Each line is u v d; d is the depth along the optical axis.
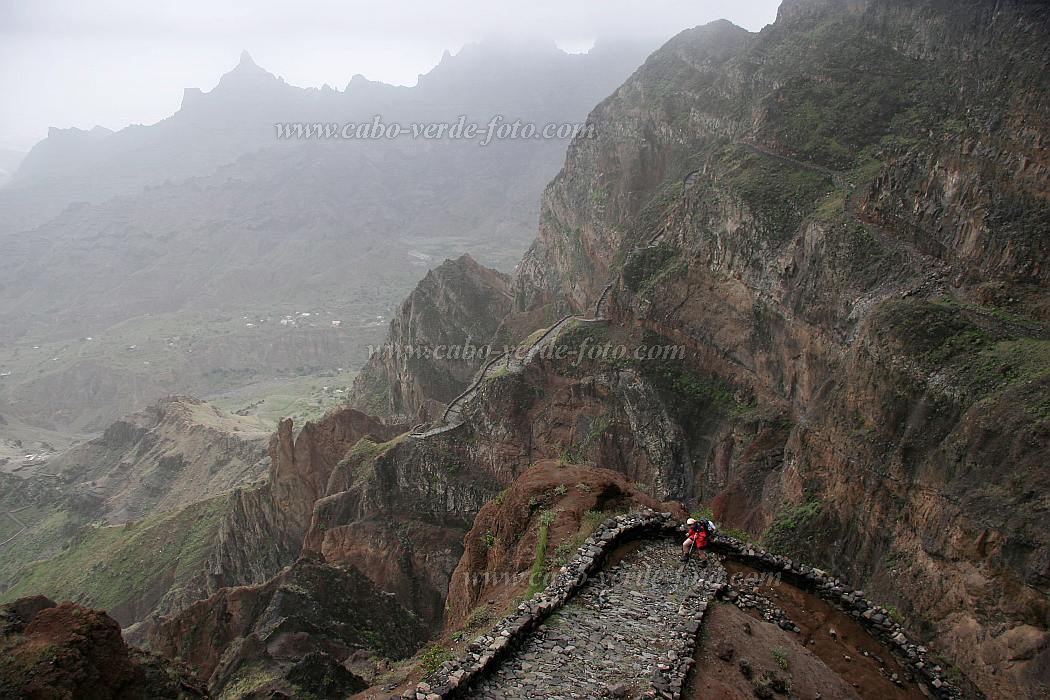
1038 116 40.12
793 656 19.50
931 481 35.53
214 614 47.47
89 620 19.16
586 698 16.41
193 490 115.75
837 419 44.50
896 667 20.56
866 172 59.38
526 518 29.56
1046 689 26.02
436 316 128.88
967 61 54.97
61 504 128.50
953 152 45.19
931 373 37.94
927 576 34.12
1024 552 28.67
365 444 82.75
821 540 43.28
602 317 79.31
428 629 51.59
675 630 19.25
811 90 73.81
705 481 63.22
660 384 68.12
